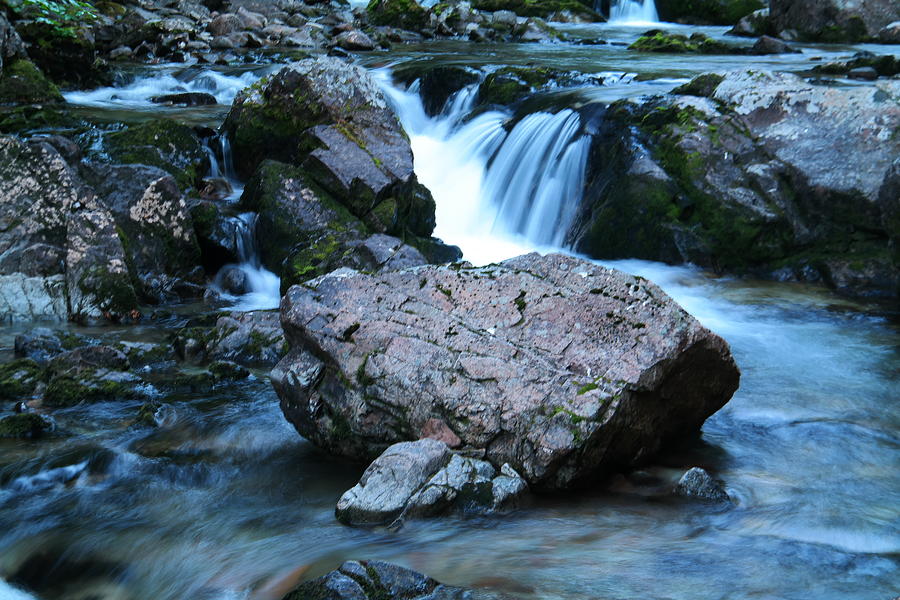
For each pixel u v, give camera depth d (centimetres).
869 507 516
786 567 448
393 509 500
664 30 2277
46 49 1501
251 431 623
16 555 492
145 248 927
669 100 1140
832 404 677
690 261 1048
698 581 434
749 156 1064
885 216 953
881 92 1066
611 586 429
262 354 760
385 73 1589
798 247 1030
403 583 417
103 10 2028
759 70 1140
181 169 1079
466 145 1284
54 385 673
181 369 742
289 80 1099
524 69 1381
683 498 530
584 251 1097
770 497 530
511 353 559
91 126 1188
